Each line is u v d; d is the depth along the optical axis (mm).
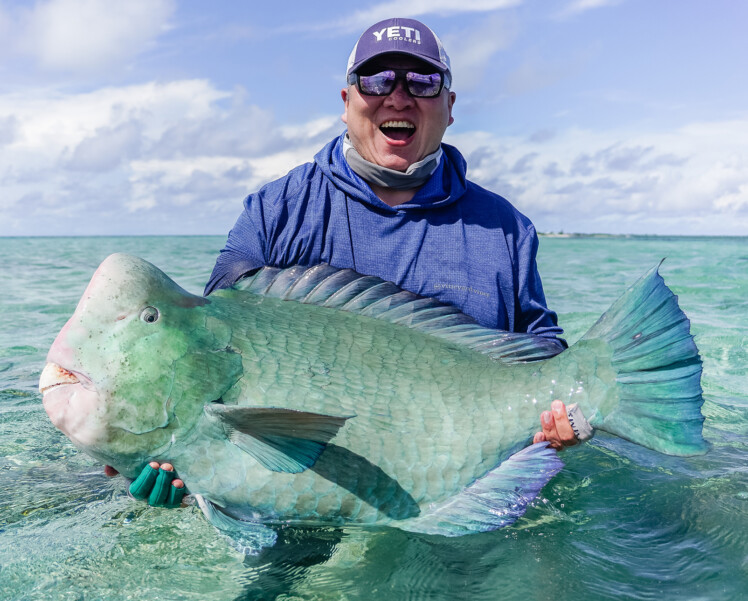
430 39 3064
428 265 3141
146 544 2361
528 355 2795
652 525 2416
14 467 3092
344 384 2412
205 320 2367
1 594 2049
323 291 2705
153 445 2262
